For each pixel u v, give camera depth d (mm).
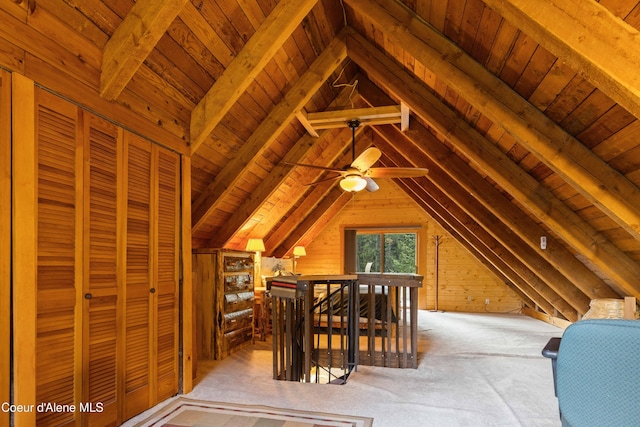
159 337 2629
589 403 1164
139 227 2463
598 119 1998
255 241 5418
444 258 8023
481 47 2301
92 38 2062
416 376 3264
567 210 3008
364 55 3629
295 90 3748
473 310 7777
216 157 3678
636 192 2129
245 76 2918
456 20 2273
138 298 2438
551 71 1987
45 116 1812
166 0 2023
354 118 4098
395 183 7906
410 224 8250
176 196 2861
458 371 3408
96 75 2115
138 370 2426
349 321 3479
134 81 2422
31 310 1713
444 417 2406
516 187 3119
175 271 2832
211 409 2531
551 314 6012
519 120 2346
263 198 4648
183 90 2838
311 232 8383
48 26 1814
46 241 1811
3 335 1611
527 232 3854
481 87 2430
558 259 3740
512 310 7605
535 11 1521
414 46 2580
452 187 4887
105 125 2188
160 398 2623
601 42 1440
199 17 2490
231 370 3508
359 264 8688
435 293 8000
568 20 1478
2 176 1623
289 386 3016
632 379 1072
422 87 3414
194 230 3984
